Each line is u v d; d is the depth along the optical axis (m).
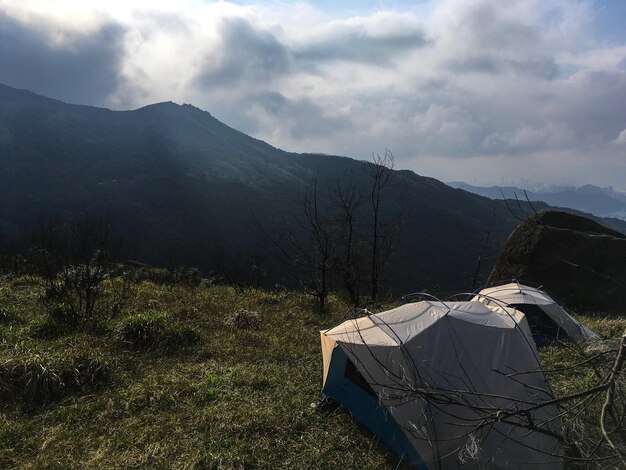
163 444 4.99
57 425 5.33
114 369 6.85
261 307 12.15
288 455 4.90
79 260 9.54
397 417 4.88
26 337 7.53
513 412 3.38
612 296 13.23
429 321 5.46
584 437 3.80
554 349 8.07
